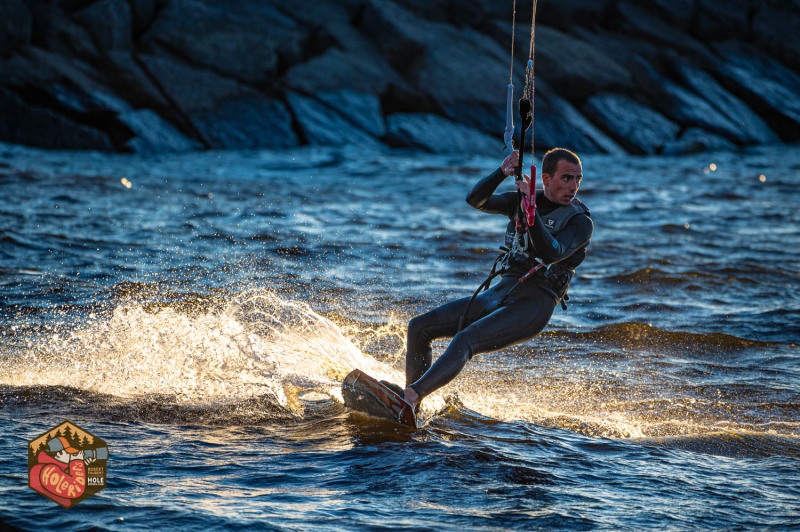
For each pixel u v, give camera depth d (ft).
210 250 137.49
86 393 68.28
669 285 125.18
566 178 63.41
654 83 409.90
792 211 209.05
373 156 316.81
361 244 149.79
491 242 157.38
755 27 459.32
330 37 372.99
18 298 99.30
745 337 96.89
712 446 62.23
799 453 61.41
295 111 342.85
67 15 339.36
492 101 368.48
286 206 193.06
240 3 374.84
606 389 76.84
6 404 64.59
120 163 271.28
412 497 49.29
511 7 414.82
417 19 393.91
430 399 70.13
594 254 150.10
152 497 47.50
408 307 105.81
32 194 184.03
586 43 419.95
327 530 44.01
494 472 54.13
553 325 100.32
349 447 58.44
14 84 311.88
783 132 426.10
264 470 53.16
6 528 42.50
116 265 122.01
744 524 47.14
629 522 46.75
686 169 306.14
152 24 354.95
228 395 69.15
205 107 331.57
